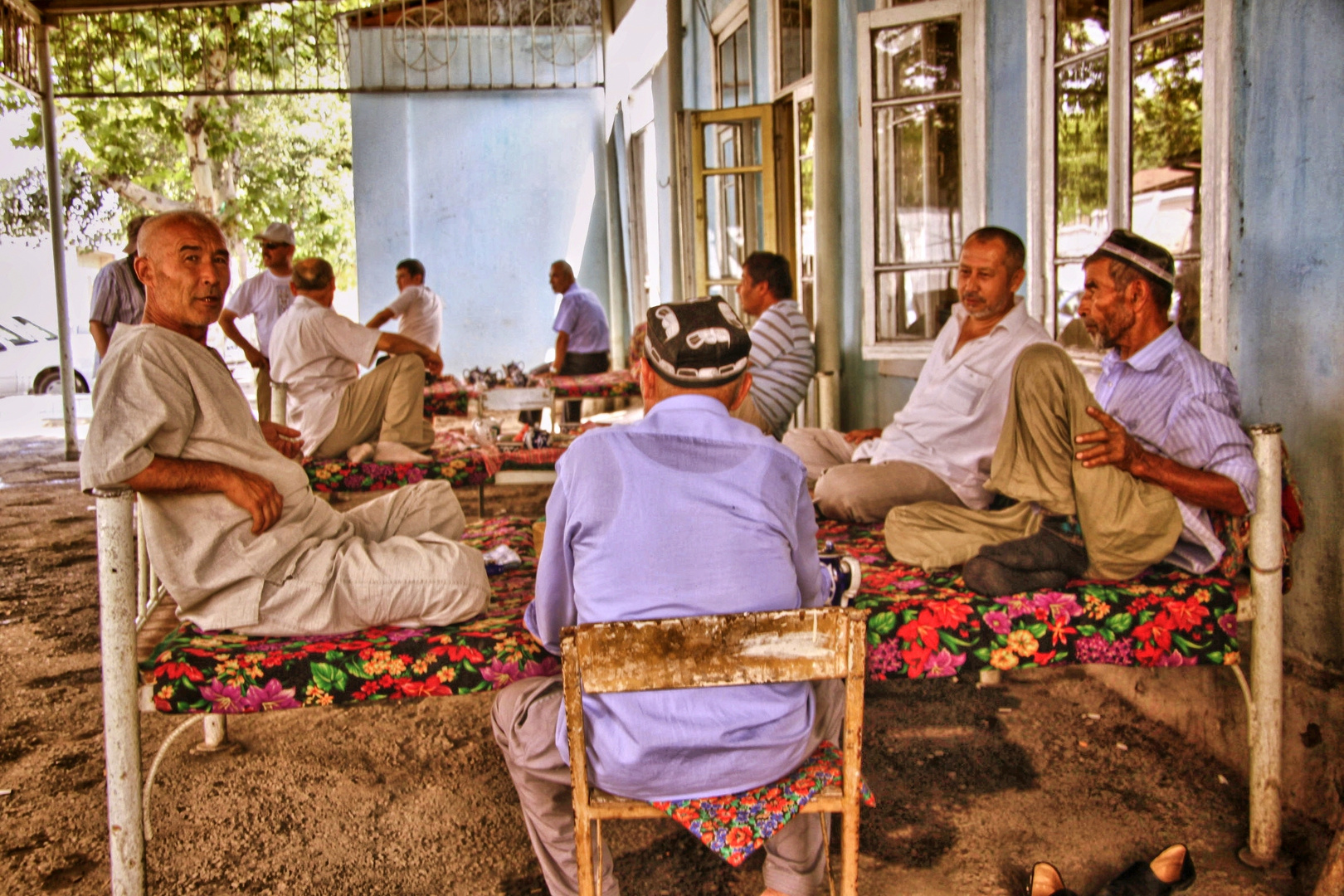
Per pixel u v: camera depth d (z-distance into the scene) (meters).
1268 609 2.72
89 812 3.21
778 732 2.08
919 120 5.50
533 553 3.66
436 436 6.70
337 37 12.27
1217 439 2.75
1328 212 2.89
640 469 2.07
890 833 3.00
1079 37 4.41
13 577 5.84
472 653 2.62
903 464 3.79
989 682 4.02
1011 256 3.63
